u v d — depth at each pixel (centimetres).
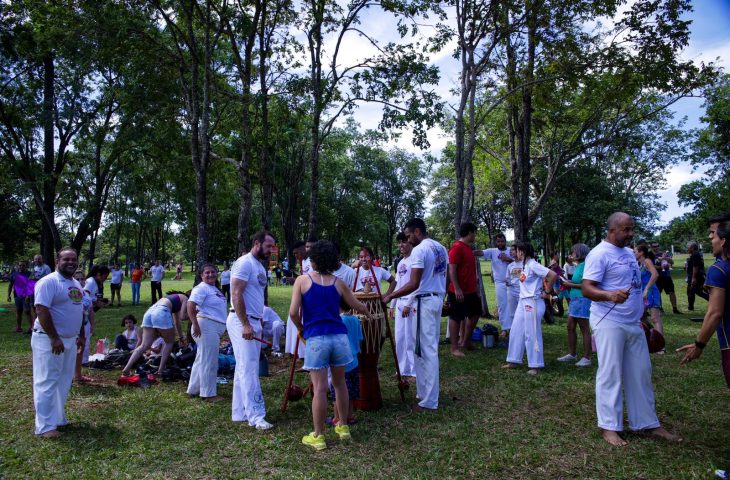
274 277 3572
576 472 373
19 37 1470
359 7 1091
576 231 3509
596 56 1164
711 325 373
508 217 4350
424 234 623
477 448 421
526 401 552
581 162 2258
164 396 603
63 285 480
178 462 405
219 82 1374
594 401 547
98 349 841
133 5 1102
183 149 1658
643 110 1551
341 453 416
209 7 1052
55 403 475
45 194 1789
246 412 489
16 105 1738
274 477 372
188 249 5369
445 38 1100
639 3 1102
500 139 1769
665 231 3284
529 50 1248
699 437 436
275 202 3331
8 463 403
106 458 414
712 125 2591
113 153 1831
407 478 367
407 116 1048
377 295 551
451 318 816
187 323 1279
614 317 436
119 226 3722
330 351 434
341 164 3962
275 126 1281
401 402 564
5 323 1408
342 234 4550
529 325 679
